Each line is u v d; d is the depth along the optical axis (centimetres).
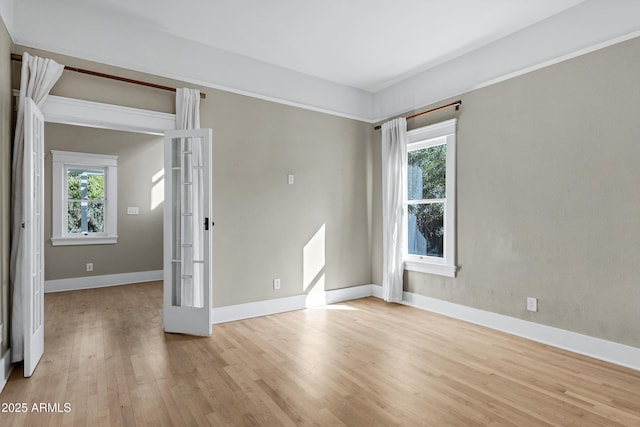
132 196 598
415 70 426
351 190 479
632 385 234
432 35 345
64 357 278
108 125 320
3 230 245
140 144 607
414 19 317
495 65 353
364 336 329
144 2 295
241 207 385
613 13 272
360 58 395
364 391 226
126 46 322
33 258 252
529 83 325
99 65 311
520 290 331
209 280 328
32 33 283
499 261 347
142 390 226
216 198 368
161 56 340
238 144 384
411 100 443
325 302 451
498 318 348
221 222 371
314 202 443
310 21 321
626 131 265
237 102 384
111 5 300
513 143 336
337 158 465
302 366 263
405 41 356
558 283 304
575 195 293
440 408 206
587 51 286
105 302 460
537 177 318
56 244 530
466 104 379
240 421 193
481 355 285
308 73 436
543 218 314
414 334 335
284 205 417
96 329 348
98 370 255
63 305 443
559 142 303
